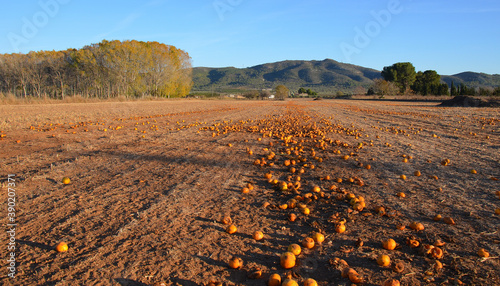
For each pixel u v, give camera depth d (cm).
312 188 557
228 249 354
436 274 302
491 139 1170
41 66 5759
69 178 623
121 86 6384
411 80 10406
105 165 735
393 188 573
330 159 829
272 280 284
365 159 823
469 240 368
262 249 356
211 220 431
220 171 693
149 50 6022
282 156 866
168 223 417
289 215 435
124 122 1767
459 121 1880
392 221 428
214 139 1164
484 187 572
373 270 311
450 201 500
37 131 1298
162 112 2683
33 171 668
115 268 311
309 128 1539
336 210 469
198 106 4056
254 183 606
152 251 344
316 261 331
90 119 1886
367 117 2312
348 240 375
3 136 1116
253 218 441
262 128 1554
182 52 7431
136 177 637
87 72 5891
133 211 457
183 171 689
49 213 447
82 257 331
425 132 1405
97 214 445
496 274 299
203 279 296
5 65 5522
